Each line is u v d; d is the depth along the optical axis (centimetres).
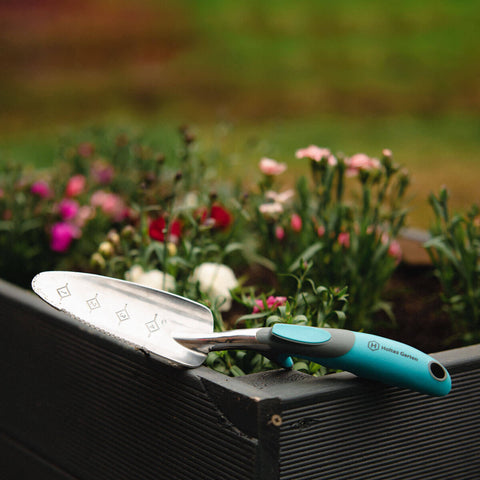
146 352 128
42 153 436
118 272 165
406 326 158
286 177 354
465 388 128
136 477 131
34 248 185
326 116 571
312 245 160
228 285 156
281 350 122
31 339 143
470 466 129
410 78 660
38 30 819
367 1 891
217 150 215
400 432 125
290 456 120
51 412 142
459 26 793
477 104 598
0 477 153
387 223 172
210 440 122
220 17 852
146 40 787
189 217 161
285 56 730
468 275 154
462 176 386
